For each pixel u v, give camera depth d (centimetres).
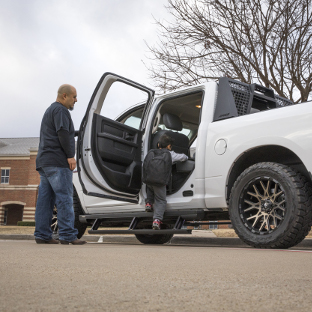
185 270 124
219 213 382
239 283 95
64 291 80
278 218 306
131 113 496
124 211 450
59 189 327
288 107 319
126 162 417
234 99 386
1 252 180
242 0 873
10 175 3169
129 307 65
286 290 85
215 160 357
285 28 840
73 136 341
